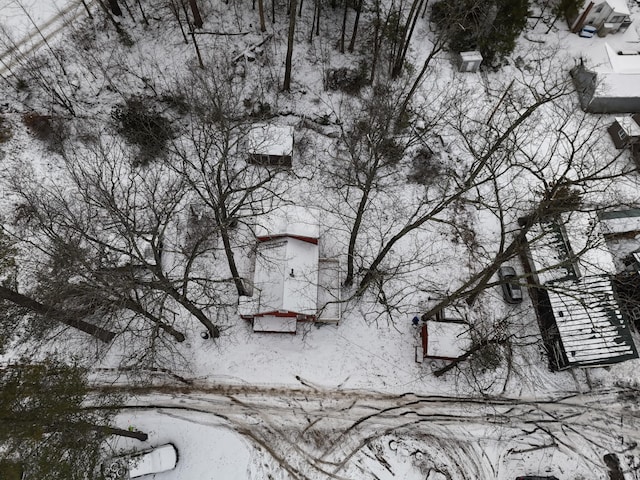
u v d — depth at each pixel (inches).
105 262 877.8
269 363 1037.2
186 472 933.8
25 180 1128.8
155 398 1002.1
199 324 1055.6
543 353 1087.0
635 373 1080.2
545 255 1093.1
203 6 1354.6
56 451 751.1
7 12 1304.1
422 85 1349.7
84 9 1327.5
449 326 1030.4
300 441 976.9
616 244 1194.6
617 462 1000.2
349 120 1291.8
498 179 1256.8
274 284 981.2
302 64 1337.4
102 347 1033.5
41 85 1214.3
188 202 1143.6
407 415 1014.4
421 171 1245.1
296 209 1039.0
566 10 1461.6
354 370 1043.9
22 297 784.9
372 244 1157.7
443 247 1173.7
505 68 1411.2
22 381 767.7
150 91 1266.0
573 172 1250.0
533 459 994.1
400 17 1396.4
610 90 1322.6
